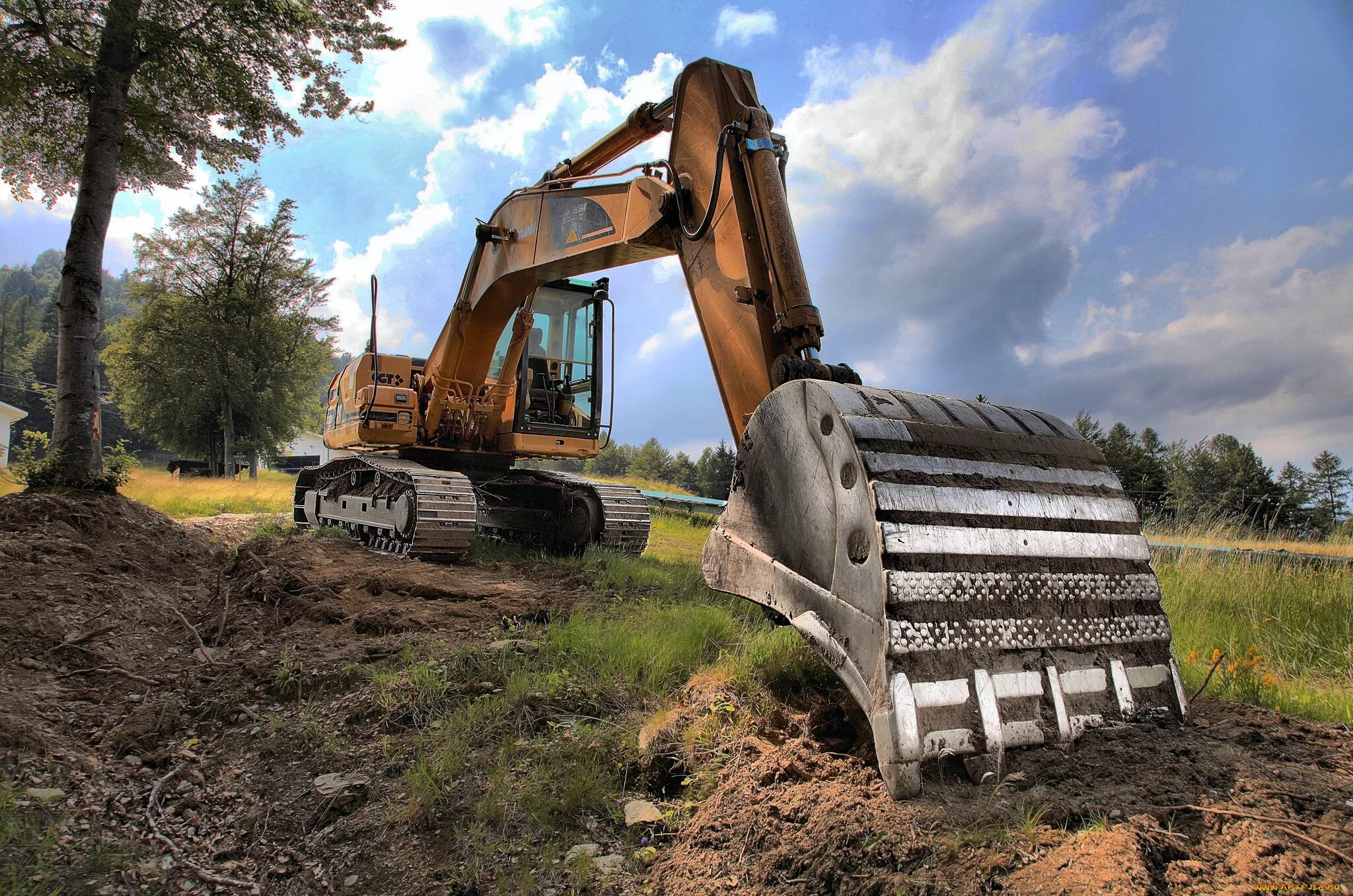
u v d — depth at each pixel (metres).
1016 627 2.60
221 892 2.58
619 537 8.87
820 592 2.82
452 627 5.14
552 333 9.51
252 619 5.36
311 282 35.16
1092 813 2.19
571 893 2.42
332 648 4.67
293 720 3.78
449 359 8.67
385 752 3.38
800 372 3.54
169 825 2.99
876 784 2.45
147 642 4.92
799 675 3.66
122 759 3.48
